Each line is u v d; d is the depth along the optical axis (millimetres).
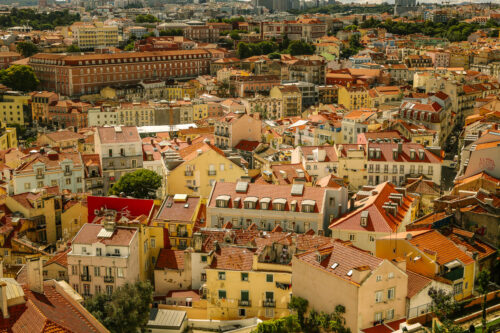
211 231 155750
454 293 125062
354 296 111938
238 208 172125
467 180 180625
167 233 163250
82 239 147000
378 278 113375
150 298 137000
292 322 122188
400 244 129500
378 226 153250
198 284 151125
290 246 139625
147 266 158375
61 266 150125
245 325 134625
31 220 188250
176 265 152375
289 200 172375
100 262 144750
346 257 119062
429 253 124250
